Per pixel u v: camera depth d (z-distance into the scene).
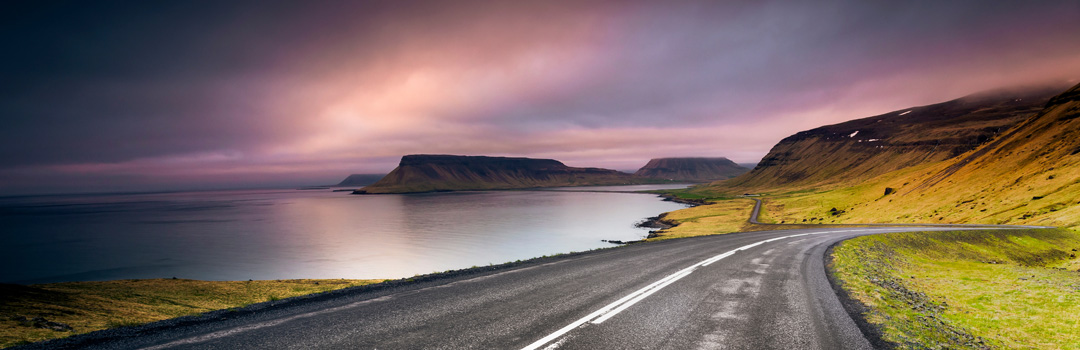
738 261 18.16
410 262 71.38
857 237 32.78
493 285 11.98
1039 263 33.50
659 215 151.00
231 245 98.12
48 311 13.94
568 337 7.08
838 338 7.37
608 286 11.93
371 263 71.56
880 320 8.82
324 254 81.94
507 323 7.88
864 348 6.86
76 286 21.45
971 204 78.25
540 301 9.84
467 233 110.19
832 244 27.30
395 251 83.19
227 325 7.48
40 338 10.58
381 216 180.62
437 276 13.73
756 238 32.62
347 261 73.88
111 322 13.39
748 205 156.88
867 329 8.06
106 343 6.43
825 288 12.37
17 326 11.50
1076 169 69.81
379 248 87.69
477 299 10.00
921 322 9.45
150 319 14.58
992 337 9.66
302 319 7.96
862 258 21.75
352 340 6.73
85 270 72.69
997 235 39.78
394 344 6.58
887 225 57.56
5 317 12.36
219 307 18.45
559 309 9.05
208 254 85.56
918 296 13.65
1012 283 17.23
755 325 8.05
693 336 7.29
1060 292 14.98
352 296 10.29
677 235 76.56
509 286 11.84
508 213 178.38
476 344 6.62
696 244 26.88
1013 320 11.31
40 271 72.94
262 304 9.29
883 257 23.94
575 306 9.35
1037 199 65.06
